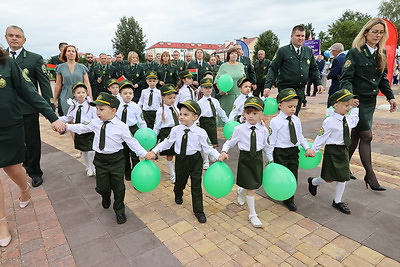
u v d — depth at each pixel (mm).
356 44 3580
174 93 4289
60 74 4965
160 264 2424
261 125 2988
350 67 3572
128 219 3176
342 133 3094
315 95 13773
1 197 2762
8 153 2900
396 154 5102
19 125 2959
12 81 2875
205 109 4652
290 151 3227
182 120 3055
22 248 2709
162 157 5449
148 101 5340
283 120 3195
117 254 2574
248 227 2969
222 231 2906
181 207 3443
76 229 3004
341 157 3139
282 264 2389
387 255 2453
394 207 3258
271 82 4328
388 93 3889
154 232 2910
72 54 4867
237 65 6043
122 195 3104
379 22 3328
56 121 3139
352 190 3727
